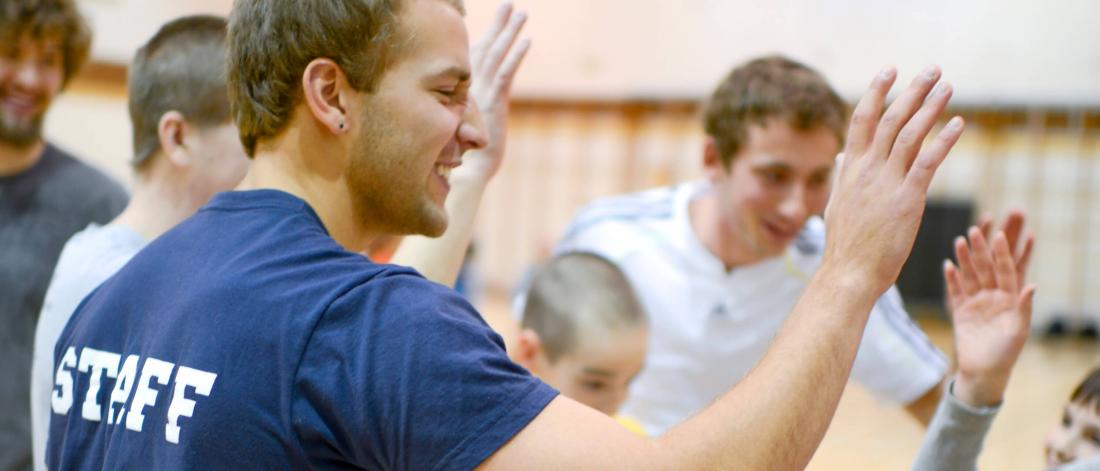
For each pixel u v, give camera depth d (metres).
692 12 8.46
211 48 1.48
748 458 0.90
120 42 6.33
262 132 1.10
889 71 1.05
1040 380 5.31
